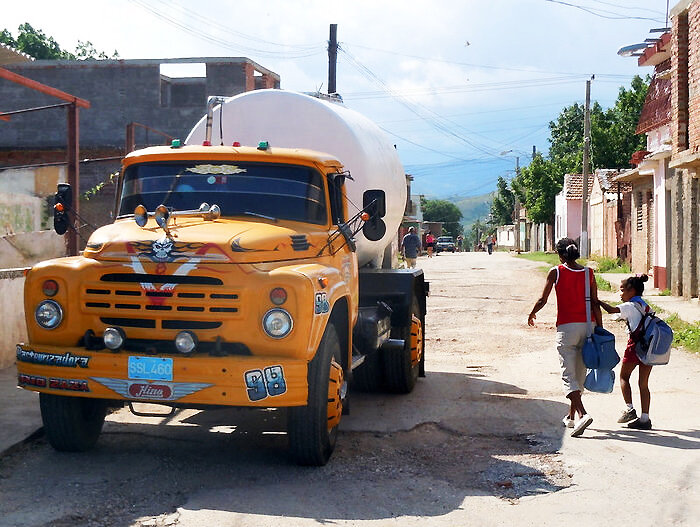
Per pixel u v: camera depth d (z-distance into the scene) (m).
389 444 7.63
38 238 15.73
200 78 30.45
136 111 29.05
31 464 6.78
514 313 18.69
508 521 5.62
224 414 8.77
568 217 55.19
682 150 20.52
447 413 8.90
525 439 7.87
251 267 6.35
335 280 7.04
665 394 9.86
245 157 7.60
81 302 6.45
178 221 7.06
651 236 27.64
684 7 19.88
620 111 52.06
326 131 9.04
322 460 6.78
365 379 9.80
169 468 6.74
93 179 28.31
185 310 6.26
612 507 5.93
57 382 6.40
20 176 18.75
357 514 5.71
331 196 7.83
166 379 6.17
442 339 14.63
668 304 19.34
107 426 8.09
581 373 8.33
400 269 10.41
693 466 6.95
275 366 6.10
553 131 74.19
